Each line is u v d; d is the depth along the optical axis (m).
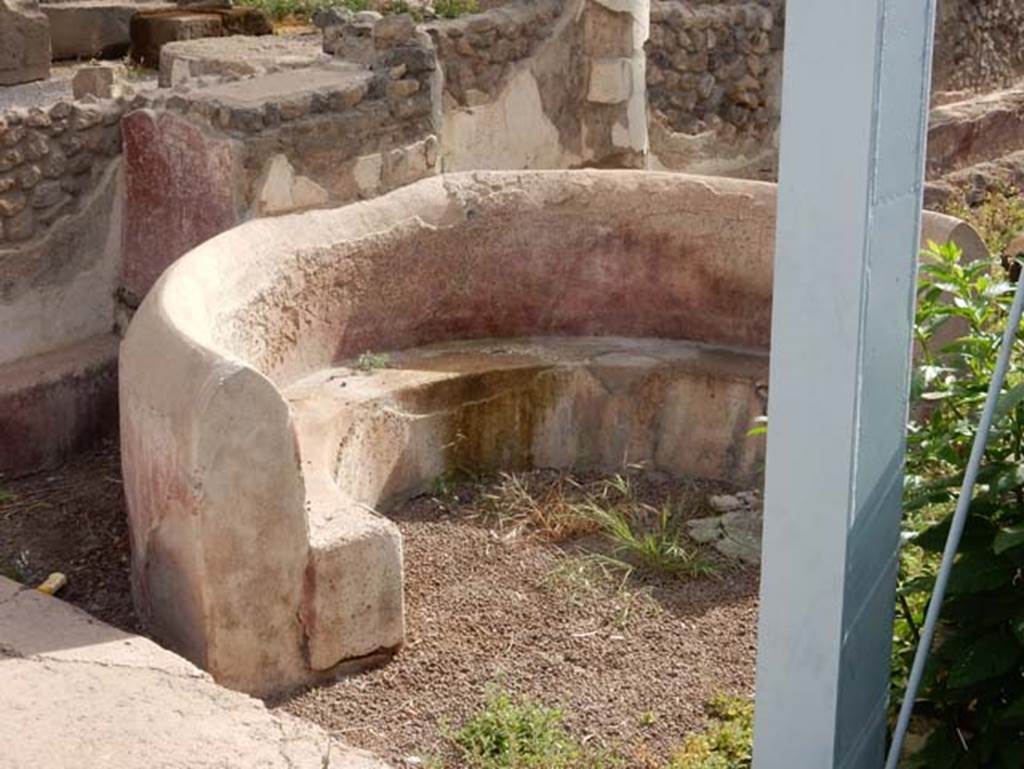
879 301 2.87
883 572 3.11
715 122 7.54
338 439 4.96
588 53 6.87
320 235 5.36
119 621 4.51
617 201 5.78
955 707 3.40
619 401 5.59
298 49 7.77
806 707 2.96
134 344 4.36
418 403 5.29
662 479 5.58
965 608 3.27
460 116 6.46
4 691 3.63
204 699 3.63
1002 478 3.22
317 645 4.19
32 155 5.48
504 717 3.96
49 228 5.57
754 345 5.77
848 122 2.72
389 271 5.57
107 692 3.64
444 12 10.59
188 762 3.37
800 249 2.81
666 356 5.68
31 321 5.56
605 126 6.93
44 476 5.46
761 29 7.60
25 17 9.80
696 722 4.06
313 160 5.55
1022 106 9.09
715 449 5.57
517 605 4.63
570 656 4.38
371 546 4.21
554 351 5.71
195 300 4.61
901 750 3.34
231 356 4.04
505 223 5.75
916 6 2.82
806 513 2.89
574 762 3.84
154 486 4.19
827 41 2.72
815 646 2.93
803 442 2.87
